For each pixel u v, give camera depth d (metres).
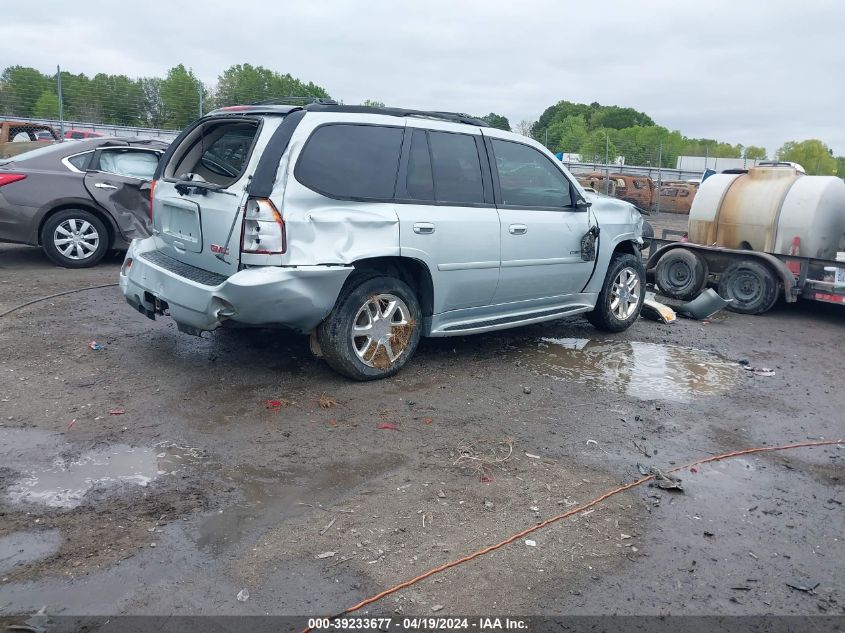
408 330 5.35
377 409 4.79
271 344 6.01
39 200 8.68
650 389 5.65
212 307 4.57
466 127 5.72
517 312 6.23
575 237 6.46
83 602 2.72
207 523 3.31
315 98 5.14
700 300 8.58
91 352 5.60
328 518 3.41
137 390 4.87
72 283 8.07
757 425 5.02
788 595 3.05
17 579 2.83
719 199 9.52
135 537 3.16
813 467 4.38
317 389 5.07
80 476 3.67
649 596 2.97
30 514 3.29
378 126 5.09
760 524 3.63
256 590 2.85
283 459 3.99
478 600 2.88
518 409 5.00
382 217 4.92
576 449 4.39
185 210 4.97
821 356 7.11
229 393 4.90
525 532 3.39
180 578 2.89
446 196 5.42
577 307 6.78
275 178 4.52
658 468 4.20
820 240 8.80
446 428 4.57
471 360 6.06
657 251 10.02
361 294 4.98
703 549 3.36
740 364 6.60
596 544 3.34
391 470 3.95
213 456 3.98
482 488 3.80
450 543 3.27
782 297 10.29
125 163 9.41
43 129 15.91
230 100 19.97
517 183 6.04
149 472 3.75
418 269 5.36
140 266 5.26
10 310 6.69
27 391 4.74
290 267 4.53
